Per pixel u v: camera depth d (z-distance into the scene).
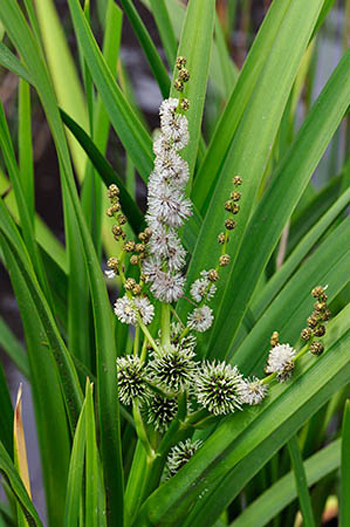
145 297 0.52
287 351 0.51
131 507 0.56
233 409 0.52
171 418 0.54
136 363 0.54
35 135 1.38
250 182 0.55
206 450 0.52
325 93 0.55
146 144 0.58
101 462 0.55
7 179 0.74
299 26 0.56
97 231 0.69
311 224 0.72
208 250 0.55
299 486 0.59
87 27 0.57
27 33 0.53
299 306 0.56
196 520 0.56
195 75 0.56
